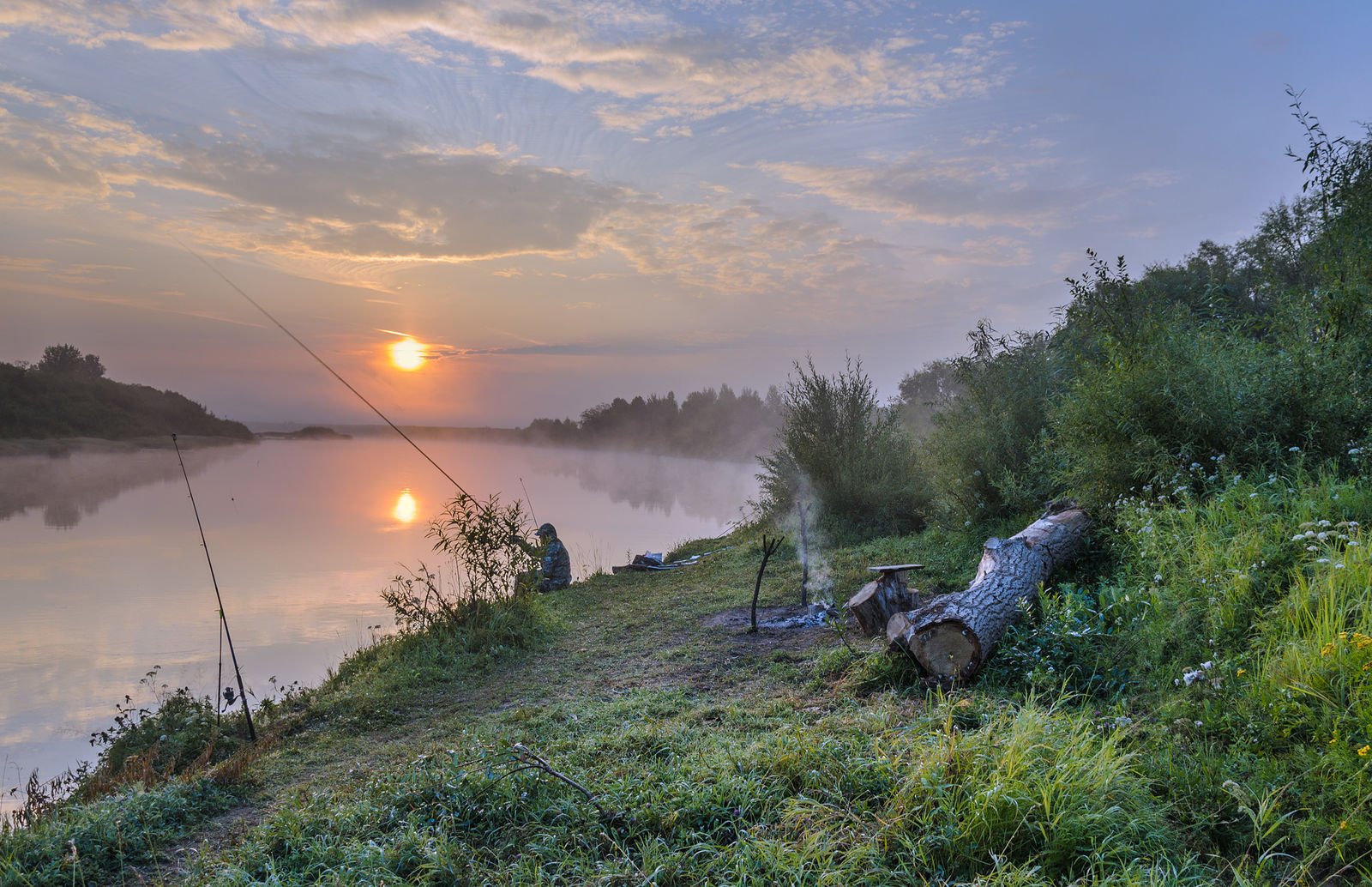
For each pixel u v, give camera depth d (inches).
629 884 122.0
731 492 1833.2
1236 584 187.9
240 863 147.3
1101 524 290.5
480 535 391.5
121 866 160.7
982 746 141.1
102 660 482.9
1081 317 360.5
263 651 500.7
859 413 574.2
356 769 212.5
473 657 337.1
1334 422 252.8
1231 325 329.7
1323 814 119.0
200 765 231.9
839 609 330.6
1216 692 156.6
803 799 135.2
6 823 179.9
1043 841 119.8
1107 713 171.8
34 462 3014.3
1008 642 220.8
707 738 187.8
